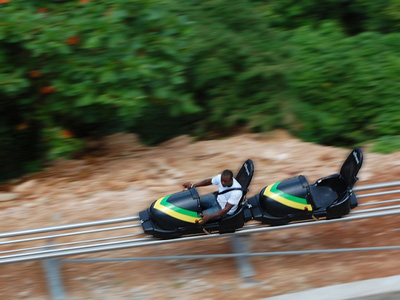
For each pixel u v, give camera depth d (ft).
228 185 31.07
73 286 31.89
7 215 40.42
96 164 47.32
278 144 48.75
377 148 47.11
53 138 44.24
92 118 45.52
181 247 35.63
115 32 41.24
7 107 47.57
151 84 44.24
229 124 51.42
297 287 30.66
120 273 32.99
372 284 29.22
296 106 51.67
